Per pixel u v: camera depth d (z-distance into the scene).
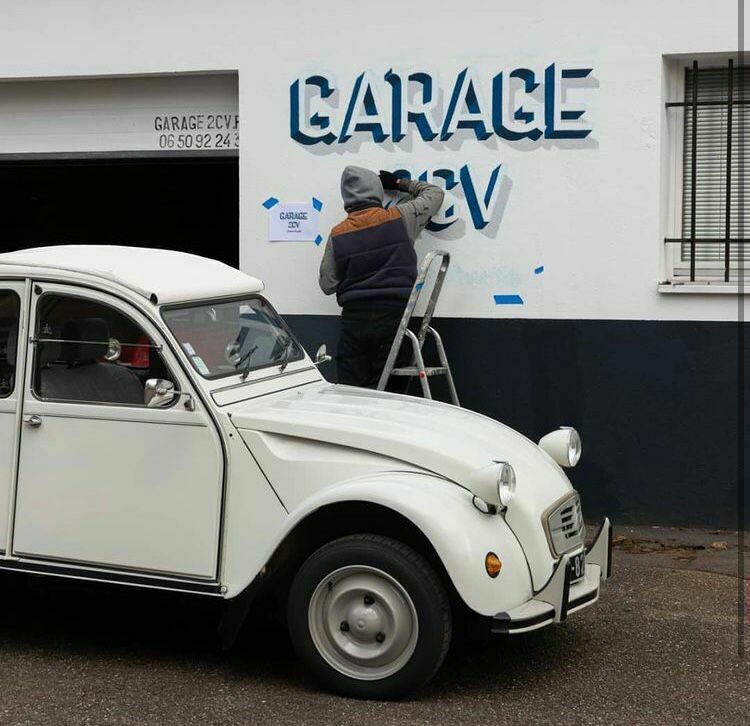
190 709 5.26
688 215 8.38
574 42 8.18
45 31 9.09
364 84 8.56
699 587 7.09
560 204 8.28
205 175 11.16
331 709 5.25
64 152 9.41
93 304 5.70
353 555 5.26
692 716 5.23
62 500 5.68
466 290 8.46
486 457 5.56
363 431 5.51
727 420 8.12
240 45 8.77
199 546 5.49
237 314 6.26
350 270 8.24
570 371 8.34
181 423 5.52
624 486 8.31
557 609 5.32
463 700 5.38
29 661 5.88
